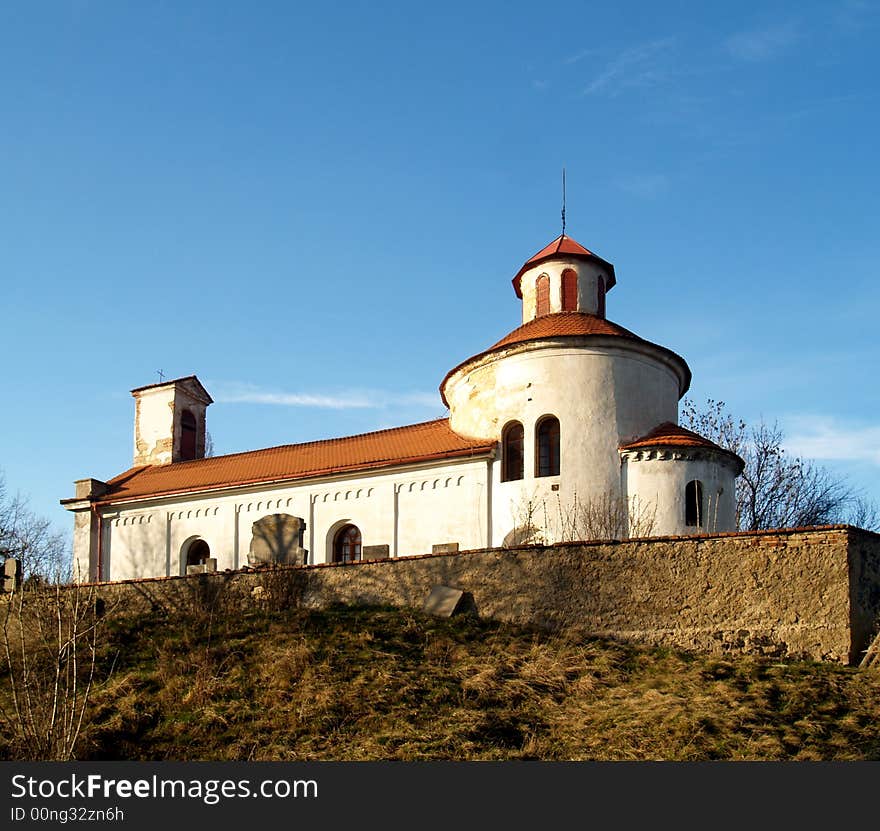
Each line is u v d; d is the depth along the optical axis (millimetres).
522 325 36062
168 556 38438
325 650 19938
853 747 15305
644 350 32688
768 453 48031
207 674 19219
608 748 15555
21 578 25734
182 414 45750
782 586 19516
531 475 31531
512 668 19047
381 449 36031
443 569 22266
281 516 25812
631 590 20562
